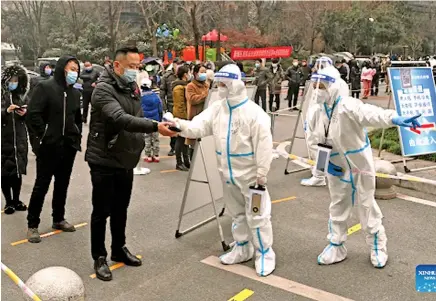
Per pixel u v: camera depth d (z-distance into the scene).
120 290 4.13
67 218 5.92
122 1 33.62
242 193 4.35
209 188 5.01
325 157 4.35
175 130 4.14
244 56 18.55
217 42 24.64
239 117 4.16
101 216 4.28
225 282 4.27
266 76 14.02
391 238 5.26
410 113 7.55
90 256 4.82
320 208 6.28
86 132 12.50
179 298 4.00
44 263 4.66
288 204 6.45
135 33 34.50
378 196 6.59
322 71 4.25
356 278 4.34
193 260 4.72
